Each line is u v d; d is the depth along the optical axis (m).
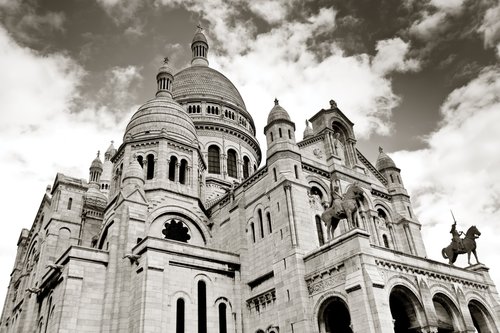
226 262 42.16
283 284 37.00
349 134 52.09
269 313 38.34
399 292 33.50
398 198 52.47
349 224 34.25
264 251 41.31
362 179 49.00
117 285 38.47
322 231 42.09
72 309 36.25
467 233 42.84
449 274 37.22
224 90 81.12
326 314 34.22
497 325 38.47
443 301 35.94
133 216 43.03
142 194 45.44
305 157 45.41
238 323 39.88
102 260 39.69
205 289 39.91
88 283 38.06
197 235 49.31
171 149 52.81
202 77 82.12
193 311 37.97
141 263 37.91
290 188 40.53
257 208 44.34
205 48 98.31
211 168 69.25
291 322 34.88
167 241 39.31
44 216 57.50
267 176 44.22
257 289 40.84
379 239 46.19
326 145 48.56
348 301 31.20
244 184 47.78
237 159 72.31
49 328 39.28
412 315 33.34
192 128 58.19
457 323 35.44
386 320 29.34
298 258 36.59
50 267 41.00
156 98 59.81
